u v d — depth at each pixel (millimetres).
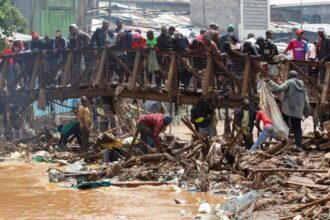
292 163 28531
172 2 98562
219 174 28781
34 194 27047
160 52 38938
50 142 41938
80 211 23609
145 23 84500
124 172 30984
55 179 30250
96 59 41406
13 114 47406
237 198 23484
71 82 42812
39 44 45500
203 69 39219
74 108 43281
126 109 45438
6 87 47219
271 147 32531
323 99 36000
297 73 36719
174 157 32312
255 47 37750
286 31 92812
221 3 87188
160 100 39938
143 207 24078
